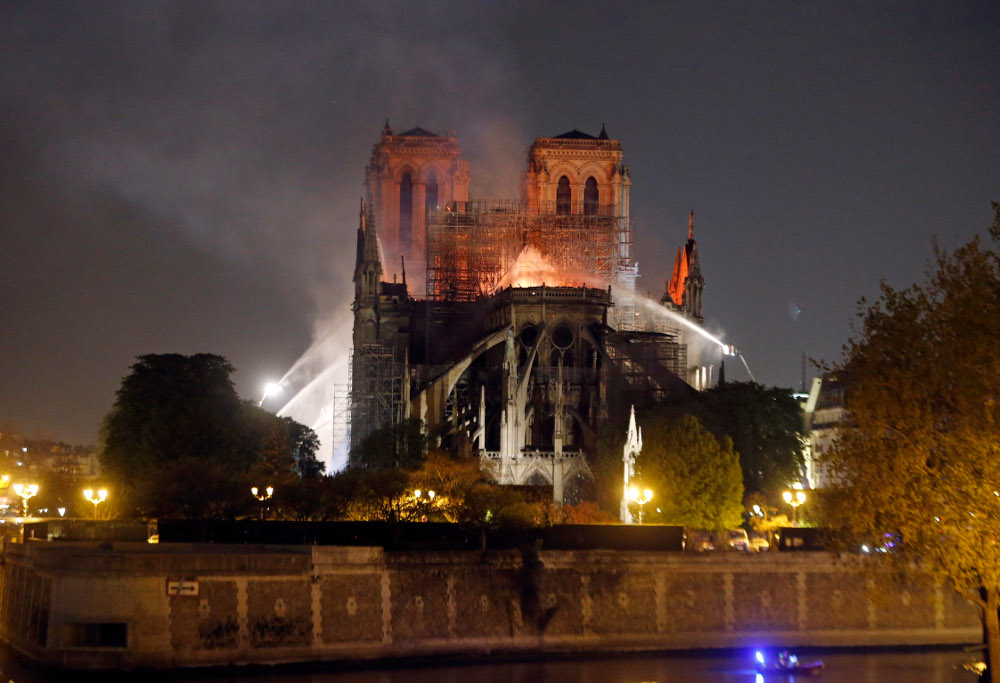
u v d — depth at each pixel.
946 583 80.50
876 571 82.44
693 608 112.94
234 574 96.00
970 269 74.38
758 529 147.38
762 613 114.81
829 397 97.31
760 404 169.00
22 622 99.00
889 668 105.38
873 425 76.19
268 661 96.50
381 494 123.00
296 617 98.25
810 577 116.69
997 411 71.38
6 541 110.25
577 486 195.12
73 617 91.56
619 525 117.06
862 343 78.38
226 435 160.25
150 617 92.69
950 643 117.81
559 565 109.69
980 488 71.44
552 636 107.81
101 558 92.31
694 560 113.81
